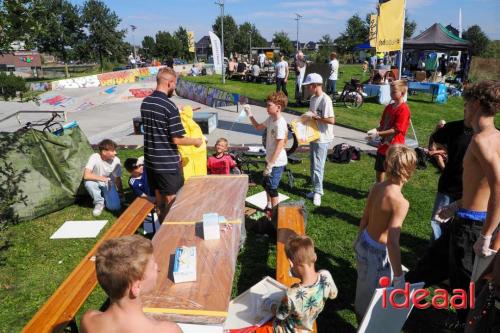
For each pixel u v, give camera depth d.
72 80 24.25
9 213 4.84
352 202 5.64
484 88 2.38
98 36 40.84
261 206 5.29
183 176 4.45
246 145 8.34
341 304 3.46
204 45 74.81
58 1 37.19
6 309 3.44
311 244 2.50
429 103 15.37
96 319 1.70
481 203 2.61
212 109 13.23
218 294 2.29
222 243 2.87
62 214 5.34
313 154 5.29
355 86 13.74
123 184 6.50
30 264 4.13
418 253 4.25
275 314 2.60
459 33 29.36
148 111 3.93
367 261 2.73
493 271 2.17
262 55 25.47
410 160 2.46
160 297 2.27
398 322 2.71
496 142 2.39
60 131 6.11
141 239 1.77
